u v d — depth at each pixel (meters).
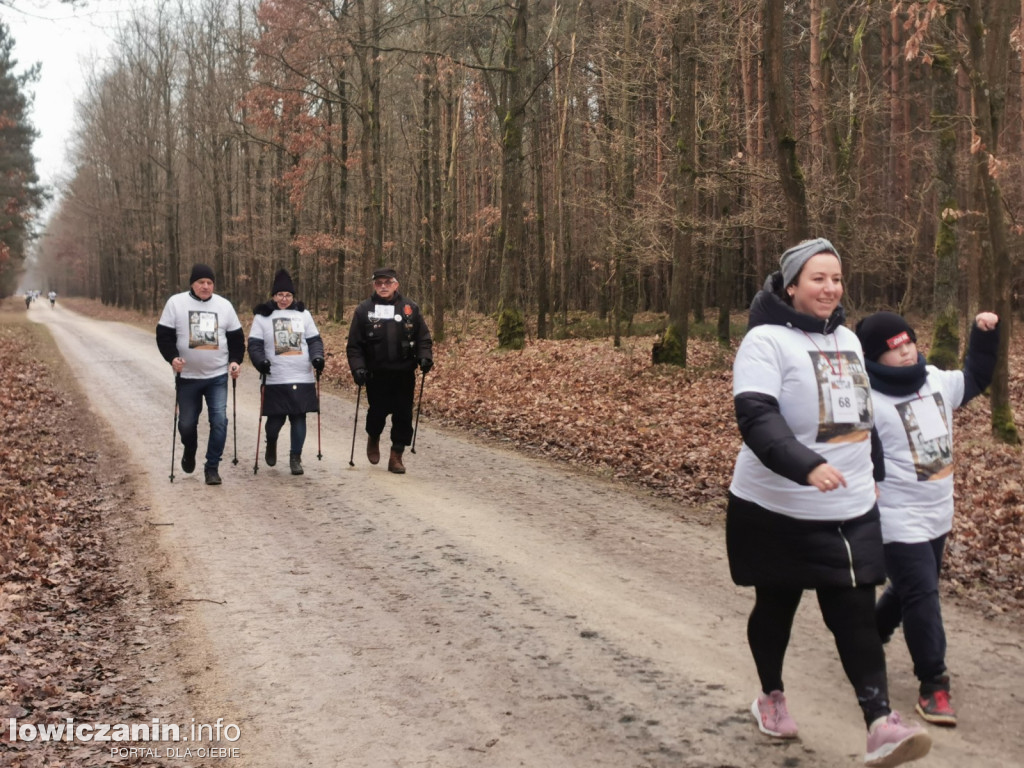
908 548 3.56
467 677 4.18
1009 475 8.70
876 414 3.58
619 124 20.73
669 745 3.46
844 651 3.00
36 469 9.19
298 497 8.04
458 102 27.56
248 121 34.25
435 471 9.30
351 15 23.42
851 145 16.17
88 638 4.72
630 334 23.83
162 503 7.81
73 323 46.25
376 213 26.16
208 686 4.13
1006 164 8.66
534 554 6.23
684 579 5.66
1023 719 3.61
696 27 15.92
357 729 3.69
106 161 55.72
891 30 20.84
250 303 47.97
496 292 33.84
